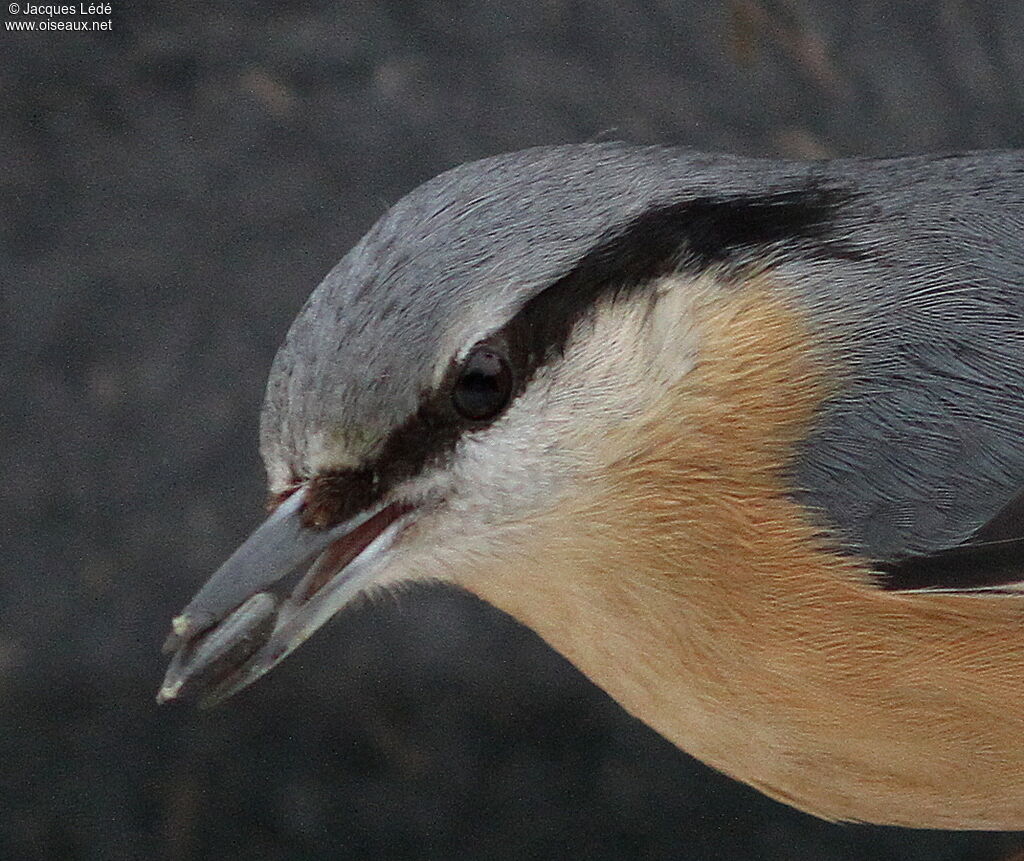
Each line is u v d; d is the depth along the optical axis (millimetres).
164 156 1815
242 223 1812
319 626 1731
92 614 1793
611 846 1785
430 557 1734
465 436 1729
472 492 1730
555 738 1791
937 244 1732
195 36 1823
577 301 1729
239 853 1784
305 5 1825
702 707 1739
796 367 1731
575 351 1729
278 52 1821
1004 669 1730
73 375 1805
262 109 1817
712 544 1732
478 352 1727
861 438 1730
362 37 1821
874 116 1806
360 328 1727
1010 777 1737
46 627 1792
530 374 1729
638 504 1731
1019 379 1729
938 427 1729
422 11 1823
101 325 1807
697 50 1814
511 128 1810
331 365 1727
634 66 1814
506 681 1793
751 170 1733
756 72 1812
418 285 1727
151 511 1798
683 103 1810
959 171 1736
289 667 1794
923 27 1812
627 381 1729
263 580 1730
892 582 1729
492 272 1727
